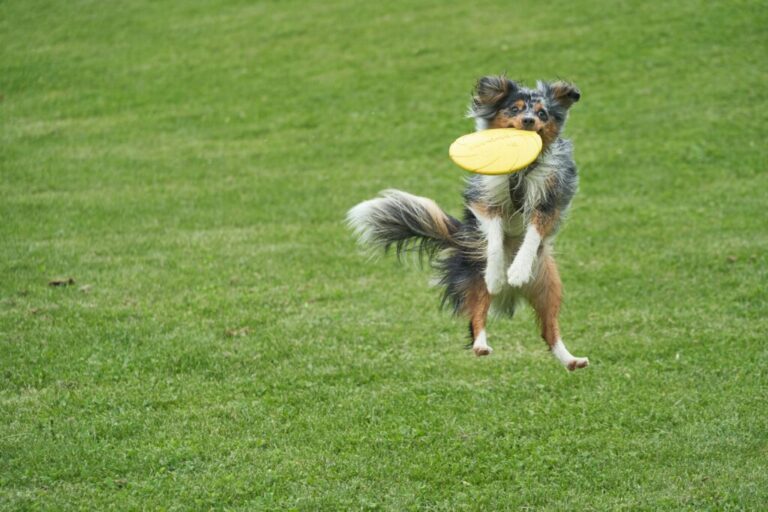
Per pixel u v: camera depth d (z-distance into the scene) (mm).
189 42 29391
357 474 9086
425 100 24484
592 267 15164
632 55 26109
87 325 12461
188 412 10234
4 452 9258
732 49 25906
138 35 30094
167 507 8406
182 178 20203
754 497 8523
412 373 11391
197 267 15078
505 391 10930
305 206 18500
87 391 10625
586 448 9617
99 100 25234
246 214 18047
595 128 22297
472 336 10047
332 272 15102
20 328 12305
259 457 9328
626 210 17859
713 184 18953
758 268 14766
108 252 15750
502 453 9516
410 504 8570
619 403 10547
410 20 30094
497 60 26453
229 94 25547
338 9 31688
